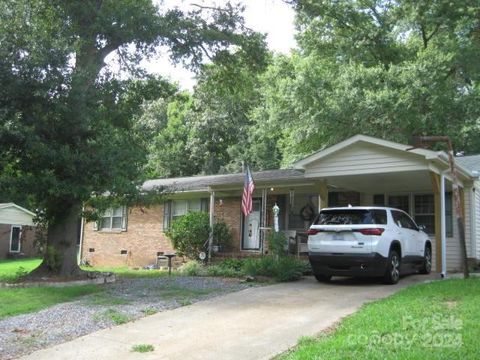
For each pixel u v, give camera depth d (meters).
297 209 21.08
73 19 14.96
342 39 28.88
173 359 6.60
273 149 39.38
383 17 28.41
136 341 7.48
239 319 8.70
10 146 13.10
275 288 12.12
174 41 16.50
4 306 10.13
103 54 15.86
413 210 18.59
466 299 9.07
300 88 26.36
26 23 13.22
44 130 13.30
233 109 41.84
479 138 26.03
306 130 26.73
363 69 25.19
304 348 6.47
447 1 25.78
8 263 28.64
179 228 21.19
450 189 17.27
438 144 25.22
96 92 14.52
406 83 24.34
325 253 12.72
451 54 24.36
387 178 16.06
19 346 7.28
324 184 16.61
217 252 21.25
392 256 12.67
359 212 12.73
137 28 15.34
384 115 24.55
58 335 7.84
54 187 12.98
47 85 12.73
